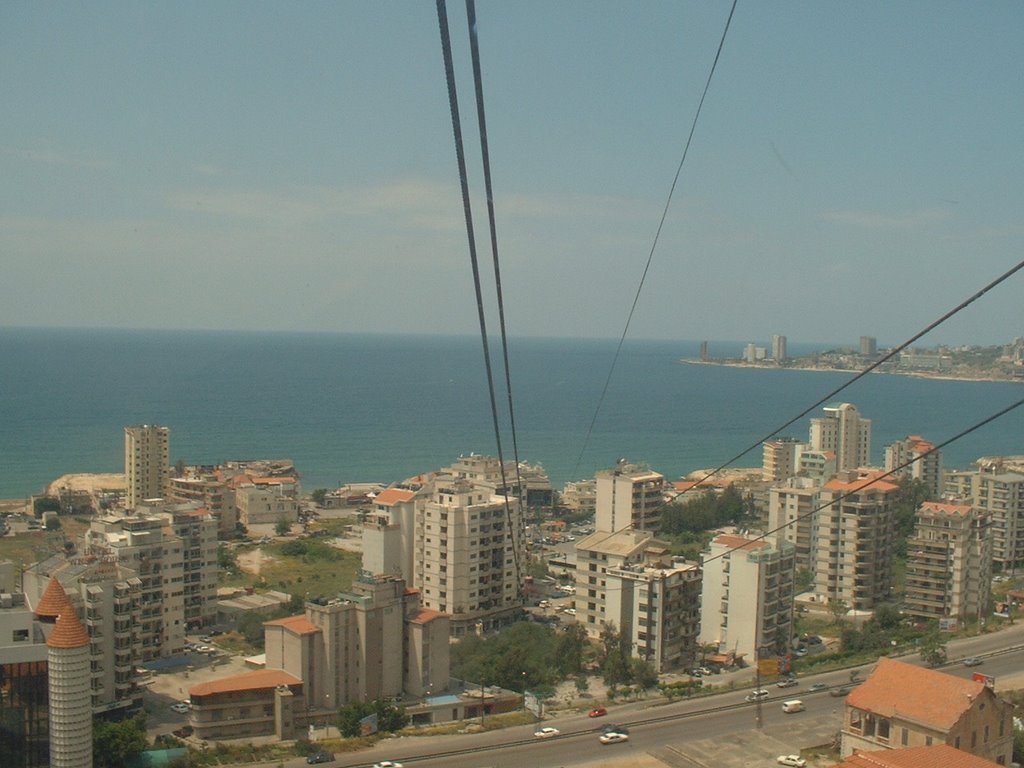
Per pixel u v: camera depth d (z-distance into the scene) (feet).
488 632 387.55
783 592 350.43
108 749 237.45
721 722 271.69
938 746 191.01
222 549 538.47
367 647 288.92
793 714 277.85
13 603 245.45
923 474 655.76
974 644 345.72
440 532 389.19
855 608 415.23
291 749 255.50
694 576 343.46
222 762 244.42
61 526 576.20
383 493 418.92
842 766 183.42
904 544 530.27
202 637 374.43
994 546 501.56
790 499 474.08
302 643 276.62
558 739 259.80
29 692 223.30
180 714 288.10
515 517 408.46
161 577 342.64
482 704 289.53
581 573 361.30
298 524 623.77
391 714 272.92
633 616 338.75
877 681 233.76
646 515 463.83
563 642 332.60
